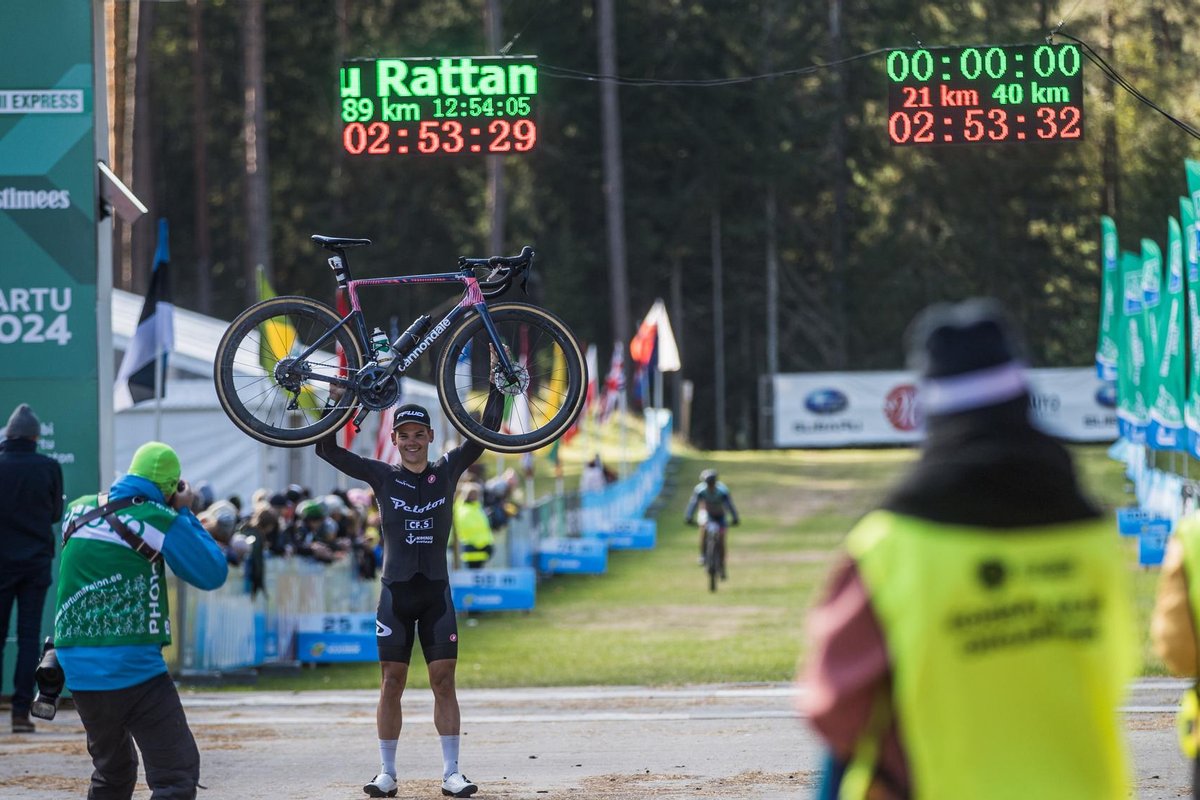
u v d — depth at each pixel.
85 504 17.12
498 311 22.19
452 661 22.11
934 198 183.88
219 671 39.66
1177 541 10.97
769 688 34.94
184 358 65.56
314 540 45.16
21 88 34.12
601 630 51.00
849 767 8.30
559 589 66.06
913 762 7.71
